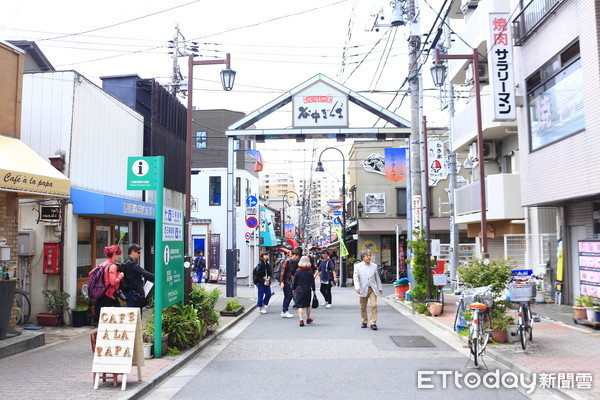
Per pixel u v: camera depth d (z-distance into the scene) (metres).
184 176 21.09
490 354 8.61
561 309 13.84
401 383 6.92
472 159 20.67
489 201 17.84
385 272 34.25
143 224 16.70
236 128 20.12
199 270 28.17
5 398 6.01
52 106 12.29
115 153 14.78
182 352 8.90
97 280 8.42
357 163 36.22
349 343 10.12
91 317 11.75
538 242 16.19
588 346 8.92
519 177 17.47
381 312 15.91
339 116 19.36
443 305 15.12
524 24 14.32
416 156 17.69
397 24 16.70
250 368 8.02
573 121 12.17
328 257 17.44
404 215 35.59
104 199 12.04
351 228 39.22
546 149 13.47
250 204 22.50
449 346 9.73
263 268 16.28
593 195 11.59
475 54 13.15
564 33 12.35
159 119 17.66
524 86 14.70
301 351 9.37
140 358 6.82
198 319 9.76
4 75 10.30
